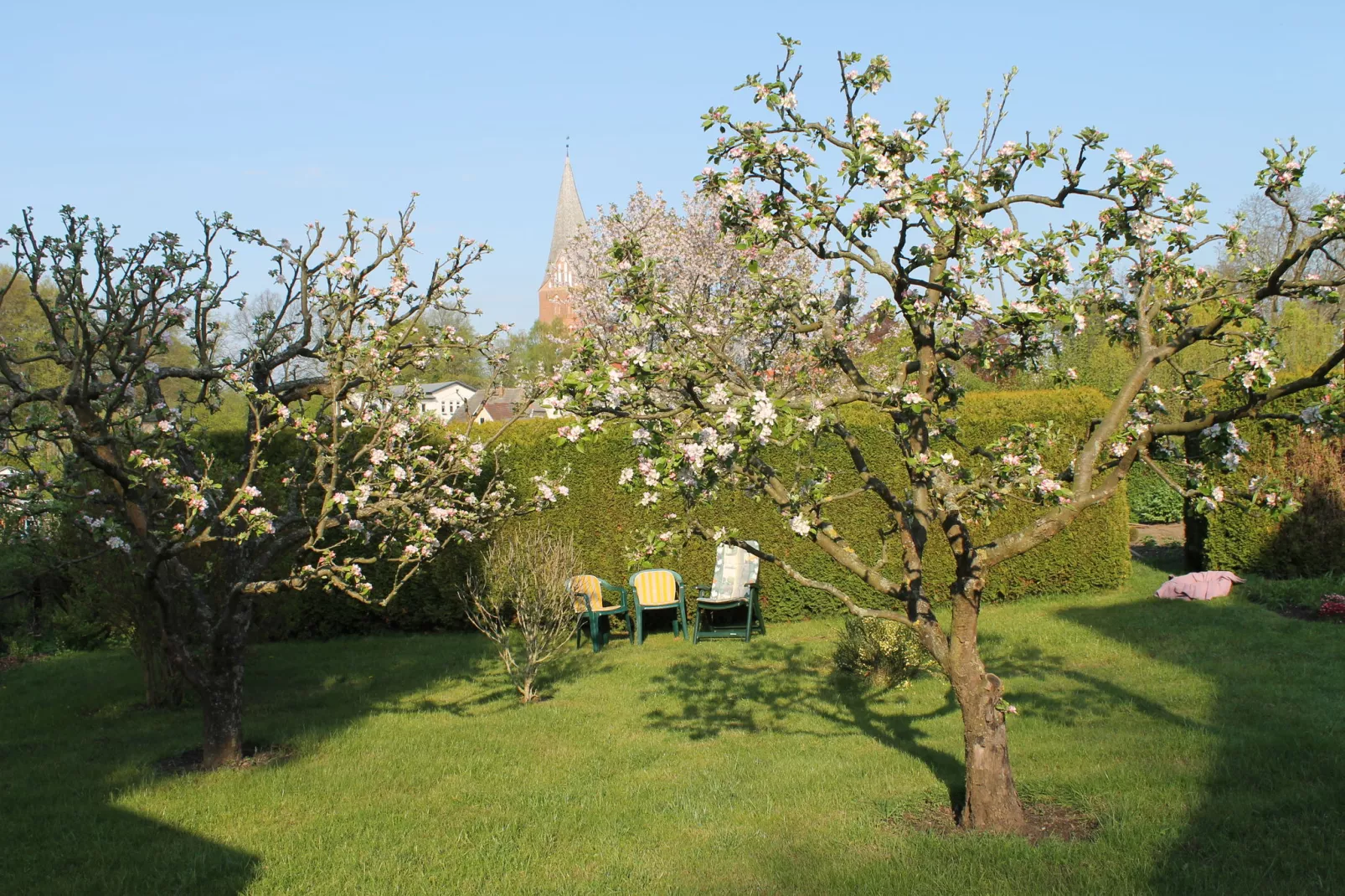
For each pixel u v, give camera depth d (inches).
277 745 253.1
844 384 203.5
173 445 245.0
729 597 370.0
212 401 265.9
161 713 299.1
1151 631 327.9
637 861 171.0
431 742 249.6
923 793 196.1
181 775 229.9
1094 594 408.2
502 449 312.8
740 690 291.6
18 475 224.2
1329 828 165.9
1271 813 174.7
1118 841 165.5
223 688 238.2
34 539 254.7
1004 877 154.2
